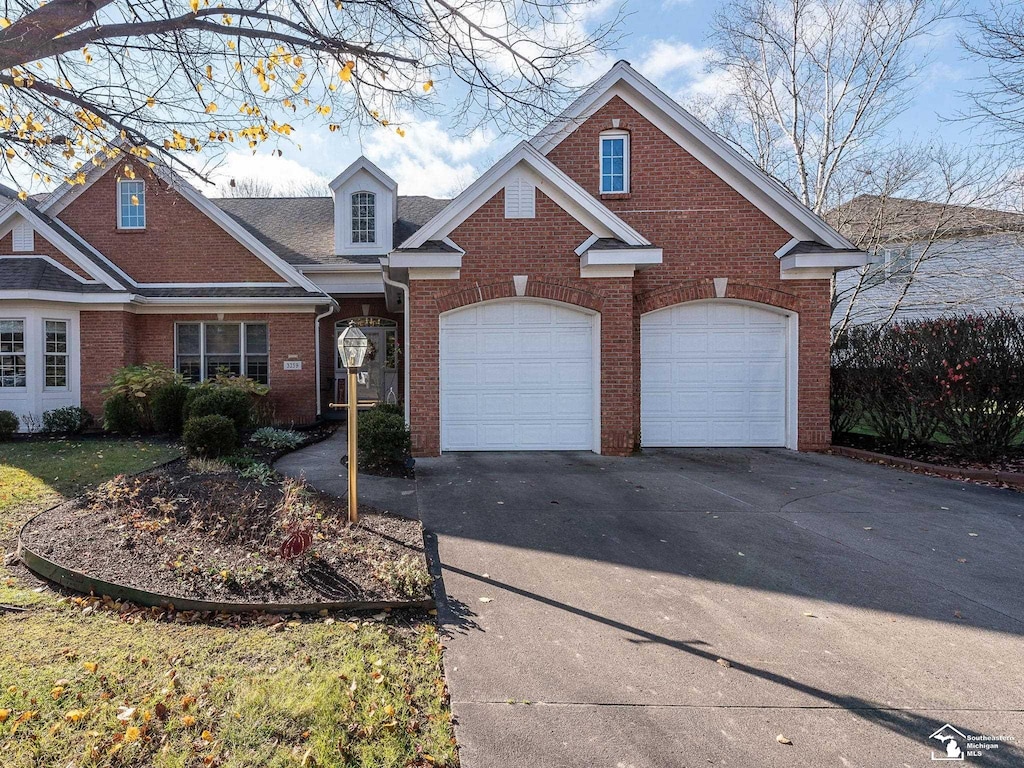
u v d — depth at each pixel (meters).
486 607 3.86
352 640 3.34
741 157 9.80
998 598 4.09
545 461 8.79
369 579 4.10
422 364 9.20
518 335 9.48
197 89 5.05
